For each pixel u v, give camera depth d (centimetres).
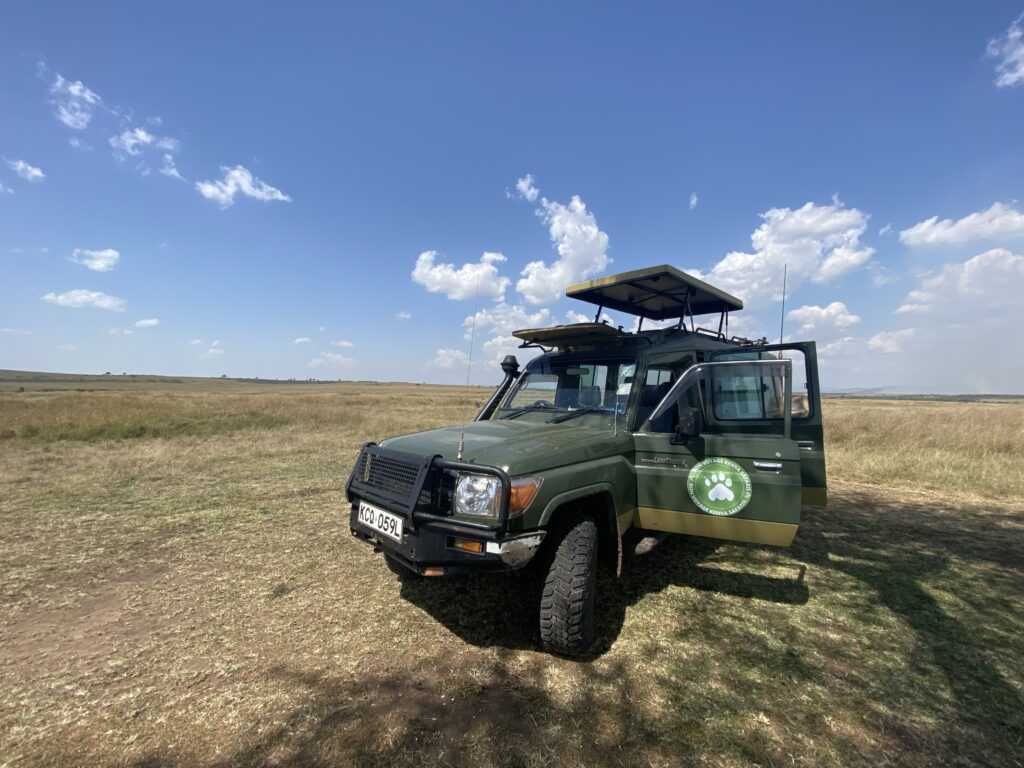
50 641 306
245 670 276
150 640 308
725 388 428
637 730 229
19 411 1736
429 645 304
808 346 419
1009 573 429
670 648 304
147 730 227
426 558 283
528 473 288
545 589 287
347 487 351
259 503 647
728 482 345
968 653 301
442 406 2748
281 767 204
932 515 616
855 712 245
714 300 558
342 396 3881
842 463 913
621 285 495
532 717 237
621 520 346
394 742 219
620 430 382
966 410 2047
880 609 359
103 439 1251
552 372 468
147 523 555
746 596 381
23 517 577
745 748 219
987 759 214
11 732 224
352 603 361
